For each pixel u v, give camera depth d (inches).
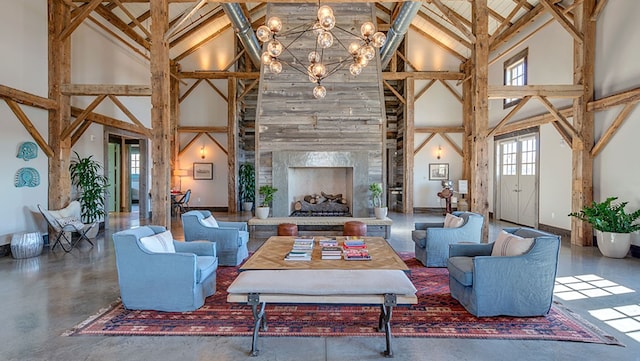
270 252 149.9
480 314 125.1
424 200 476.4
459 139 474.6
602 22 237.8
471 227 193.9
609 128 230.7
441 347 105.0
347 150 299.1
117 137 444.8
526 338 110.6
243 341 108.9
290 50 301.3
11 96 214.5
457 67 453.7
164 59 222.7
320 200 322.7
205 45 465.4
